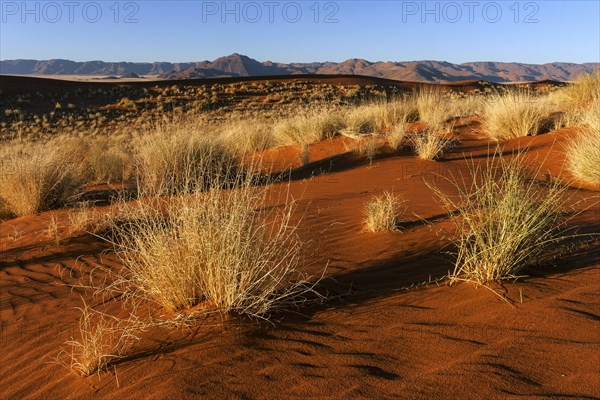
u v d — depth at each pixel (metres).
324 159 14.00
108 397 3.22
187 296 4.35
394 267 5.16
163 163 10.93
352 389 2.90
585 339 3.24
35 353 4.29
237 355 3.46
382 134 15.97
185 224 4.50
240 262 4.16
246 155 17.27
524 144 12.58
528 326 3.48
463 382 2.86
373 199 8.52
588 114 12.70
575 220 6.06
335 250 5.91
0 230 9.34
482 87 66.44
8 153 14.82
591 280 4.19
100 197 11.75
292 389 2.97
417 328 3.63
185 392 3.05
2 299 5.91
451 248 5.43
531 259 4.48
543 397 2.66
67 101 50.91
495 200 4.95
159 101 50.06
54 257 7.28
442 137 14.28
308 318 4.02
